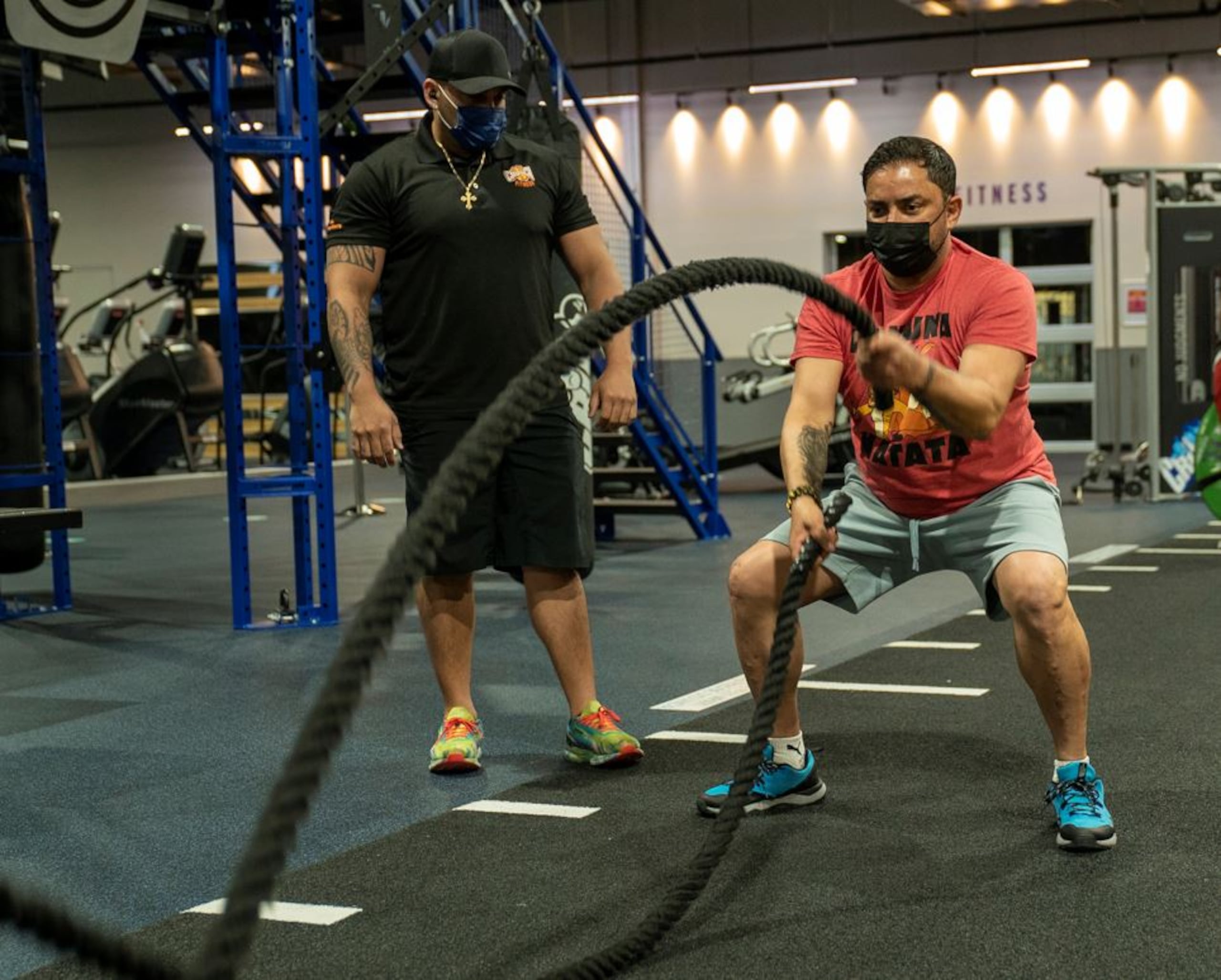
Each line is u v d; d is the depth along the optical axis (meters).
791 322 11.31
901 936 2.31
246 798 3.30
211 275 15.34
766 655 2.87
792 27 16.12
